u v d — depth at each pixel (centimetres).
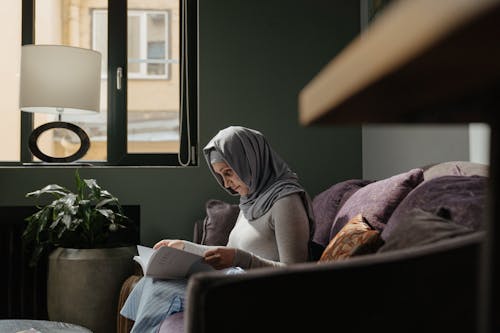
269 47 329
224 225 279
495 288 37
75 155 317
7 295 323
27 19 340
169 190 318
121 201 315
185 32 337
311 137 328
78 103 299
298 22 330
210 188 320
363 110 25
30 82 296
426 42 14
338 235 167
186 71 338
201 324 64
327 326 66
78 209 282
